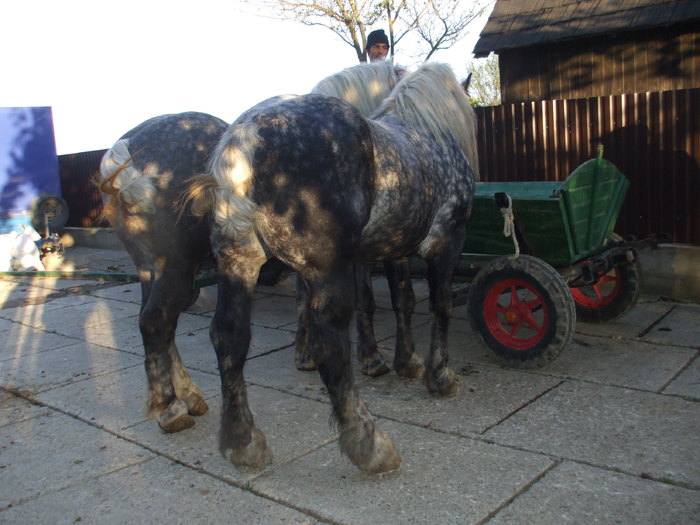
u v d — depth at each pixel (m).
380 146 3.09
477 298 4.55
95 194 13.05
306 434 3.52
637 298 5.15
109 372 4.80
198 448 3.40
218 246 2.87
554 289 4.15
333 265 2.85
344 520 2.64
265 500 2.84
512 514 2.63
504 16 9.26
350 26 11.59
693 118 6.14
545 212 4.41
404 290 4.29
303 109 2.86
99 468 3.24
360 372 4.50
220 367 2.96
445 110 3.80
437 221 3.76
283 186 2.73
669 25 7.67
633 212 6.63
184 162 3.36
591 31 8.08
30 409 4.12
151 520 2.73
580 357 4.58
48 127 12.98
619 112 6.58
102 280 8.82
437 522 2.60
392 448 3.00
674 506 2.64
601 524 2.54
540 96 9.05
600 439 3.28
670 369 4.24
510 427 3.48
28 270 9.52
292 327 5.94
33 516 2.81
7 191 12.63
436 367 3.93
